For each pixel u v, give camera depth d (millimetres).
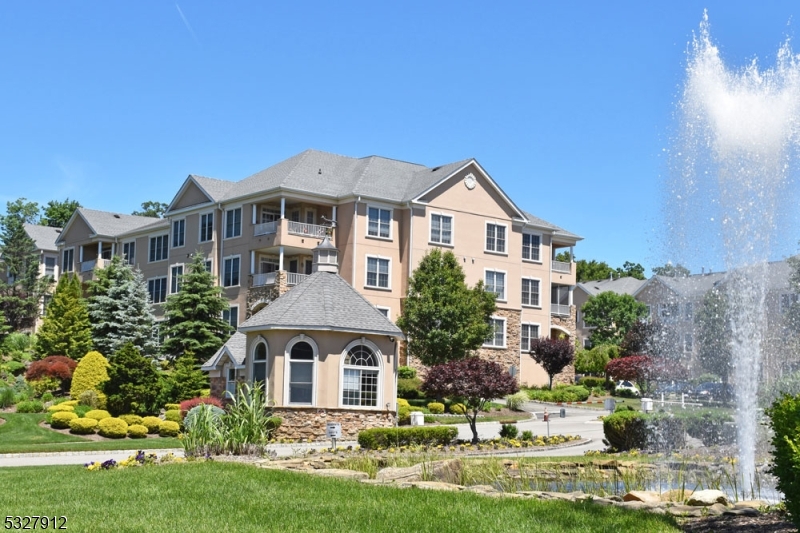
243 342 41406
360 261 54000
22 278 77375
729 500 14805
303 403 35938
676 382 28969
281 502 14008
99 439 34219
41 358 56625
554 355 58406
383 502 13930
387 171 58812
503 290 59312
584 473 20031
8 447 30266
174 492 15242
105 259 73250
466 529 11805
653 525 11977
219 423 24688
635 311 83625
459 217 57469
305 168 56938
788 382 25500
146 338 56719
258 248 54938
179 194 62844
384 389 37406
